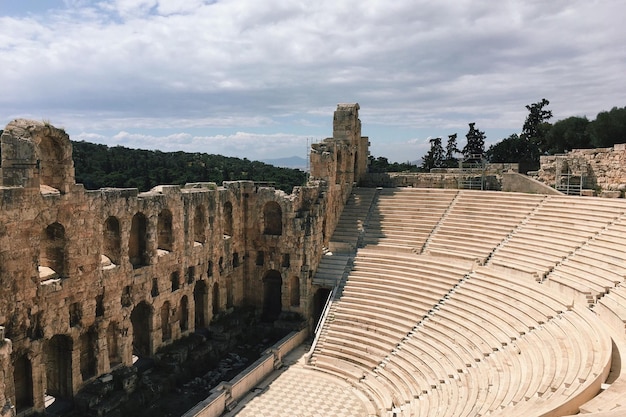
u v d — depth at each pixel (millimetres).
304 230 48375
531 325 32469
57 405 31422
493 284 39312
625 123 74312
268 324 49156
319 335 42812
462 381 30531
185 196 41469
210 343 42594
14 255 27484
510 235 45000
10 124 28391
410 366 36000
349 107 58938
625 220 38250
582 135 82312
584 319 30094
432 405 29328
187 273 42531
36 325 29297
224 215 49469
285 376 39438
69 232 30891
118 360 35438
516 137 97625
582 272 35500
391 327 40469
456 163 100062
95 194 32594
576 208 43406
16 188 27406
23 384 29281
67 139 30484
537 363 27531
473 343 33844
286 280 49188
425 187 60844
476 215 49438
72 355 31703
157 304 38625
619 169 48562
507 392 25484
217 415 33156
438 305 40281
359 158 62969
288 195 49781
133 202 35656
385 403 33312
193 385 37281
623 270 33281
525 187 53125
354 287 45875
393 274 45906
